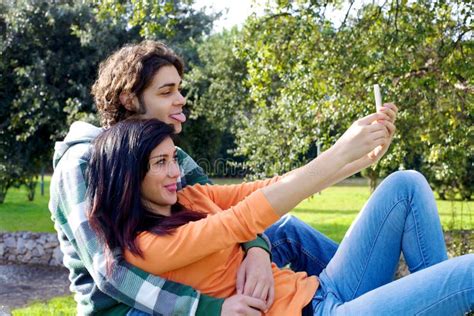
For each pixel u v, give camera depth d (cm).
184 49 1433
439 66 607
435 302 183
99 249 193
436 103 627
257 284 196
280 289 203
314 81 648
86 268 210
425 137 647
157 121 203
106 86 224
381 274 208
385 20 650
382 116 196
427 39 629
